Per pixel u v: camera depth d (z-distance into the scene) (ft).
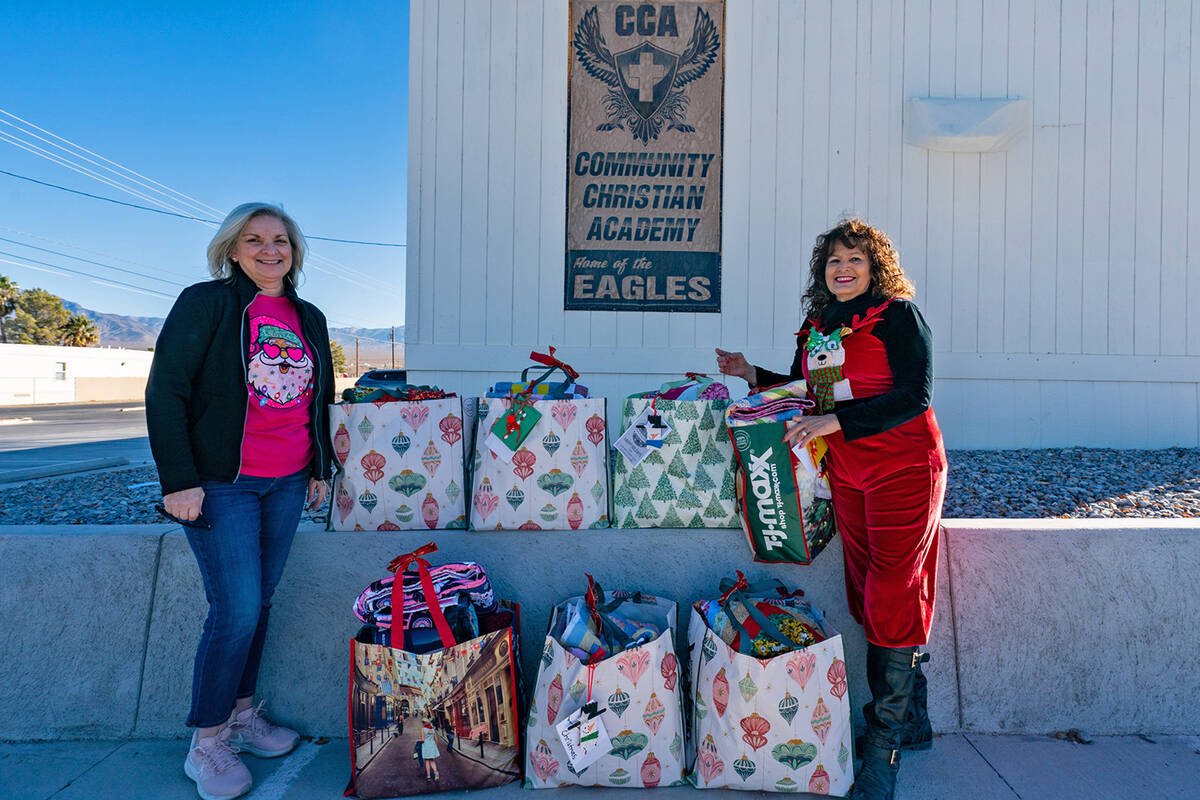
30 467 25.35
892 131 19.03
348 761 8.18
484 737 7.41
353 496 8.84
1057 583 8.96
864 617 7.47
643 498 8.94
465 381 18.70
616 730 7.27
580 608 7.86
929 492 7.15
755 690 7.16
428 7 18.44
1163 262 19.26
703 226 18.85
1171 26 19.04
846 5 18.89
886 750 7.25
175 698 8.72
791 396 8.14
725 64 18.78
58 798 7.38
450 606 7.61
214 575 7.16
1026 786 7.64
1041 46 19.02
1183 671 8.87
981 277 19.22
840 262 7.80
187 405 7.07
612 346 18.84
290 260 7.68
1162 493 13.03
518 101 18.60
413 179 18.52
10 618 8.80
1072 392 19.36
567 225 18.71
